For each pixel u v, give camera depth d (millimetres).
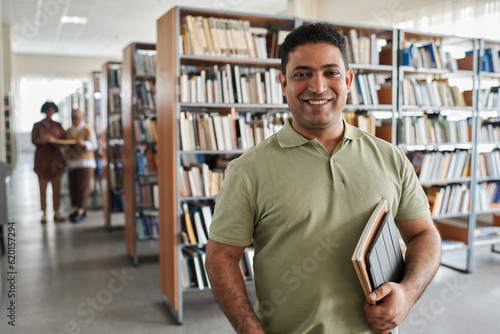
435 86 4535
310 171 1177
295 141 1201
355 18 7871
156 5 9570
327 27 1202
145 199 5086
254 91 3742
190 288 3535
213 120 3619
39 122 7008
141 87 5043
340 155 1200
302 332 1174
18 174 13820
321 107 1181
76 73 17719
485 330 3289
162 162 3791
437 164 4512
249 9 9992
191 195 3582
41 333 3279
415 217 1289
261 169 1193
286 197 1162
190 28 3533
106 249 5645
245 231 1214
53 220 7336
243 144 3715
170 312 3684
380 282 1103
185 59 3627
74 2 9312
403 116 4355
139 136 5062
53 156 7109
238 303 1158
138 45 5086
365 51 4188
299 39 1185
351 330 1161
